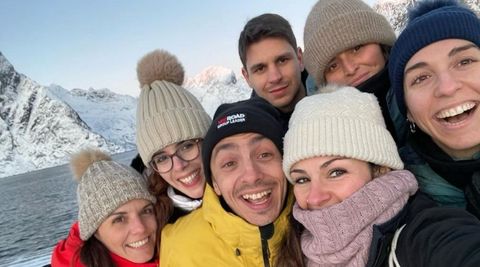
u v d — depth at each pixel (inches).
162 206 34.4
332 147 20.8
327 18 34.6
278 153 26.1
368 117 21.9
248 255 26.1
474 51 21.5
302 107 23.1
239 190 25.5
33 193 859.4
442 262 15.8
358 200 19.8
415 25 22.5
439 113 21.9
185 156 33.9
